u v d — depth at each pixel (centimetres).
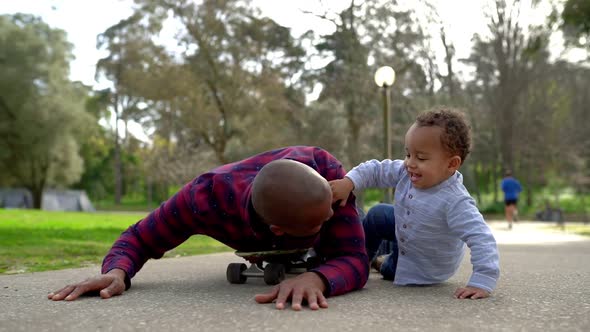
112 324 177
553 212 2288
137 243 259
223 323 177
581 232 1202
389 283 284
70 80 3541
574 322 180
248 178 244
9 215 1438
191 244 695
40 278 314
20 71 3250
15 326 174
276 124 2722
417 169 246
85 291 231
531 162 3378
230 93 2628
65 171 3559
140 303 217
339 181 249
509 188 1491
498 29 2975
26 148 3338
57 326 174
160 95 2534
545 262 441
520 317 188
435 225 255
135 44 2558
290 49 3150
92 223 1141
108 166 5594
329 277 225
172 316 189
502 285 280
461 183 259
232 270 282
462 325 174
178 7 2550
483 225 245
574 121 3566
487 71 3159
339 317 186
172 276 322
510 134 3067
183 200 250
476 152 3192
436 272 270
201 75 2614
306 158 249
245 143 2795
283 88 2738
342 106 2769
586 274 340
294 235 216
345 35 2561
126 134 4747
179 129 3169
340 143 2784
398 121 2783
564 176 3588
